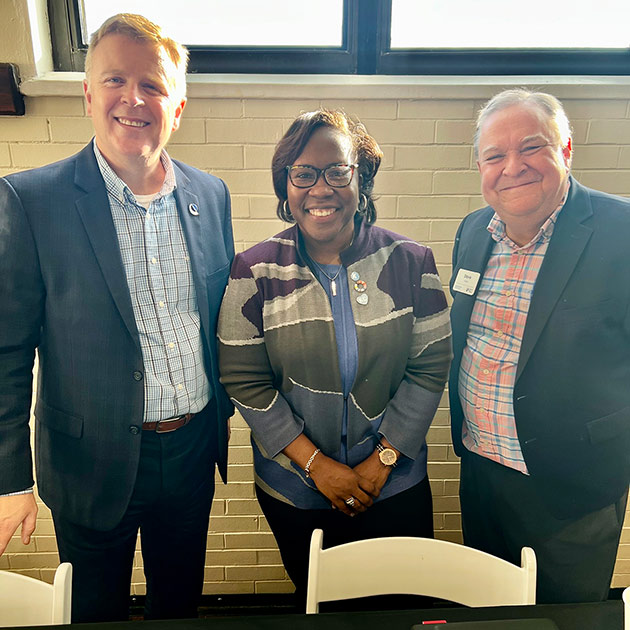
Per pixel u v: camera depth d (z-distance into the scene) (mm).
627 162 1687
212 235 1442
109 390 1343
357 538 1532
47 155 1641
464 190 1692
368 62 1695
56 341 1313
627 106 1646
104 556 1514
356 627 1011
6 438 1273
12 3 1521
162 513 1555
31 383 1334
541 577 1529
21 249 1225
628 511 2047
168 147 1649
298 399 1440
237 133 1641
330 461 1442
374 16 1659
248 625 1014
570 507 1456
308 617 1032
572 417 1378
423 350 1464
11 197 1223
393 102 1629
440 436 1936
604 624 1026
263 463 1521
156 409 1388
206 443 1523
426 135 1653
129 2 1638
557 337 1346
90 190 1280
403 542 1233
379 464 1456
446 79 1648
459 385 1533
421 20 1669
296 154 1384
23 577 1115
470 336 1487
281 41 1682
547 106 1337
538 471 1443
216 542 2061
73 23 1633
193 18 1656
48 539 2010
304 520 1512
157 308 1352
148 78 1234
